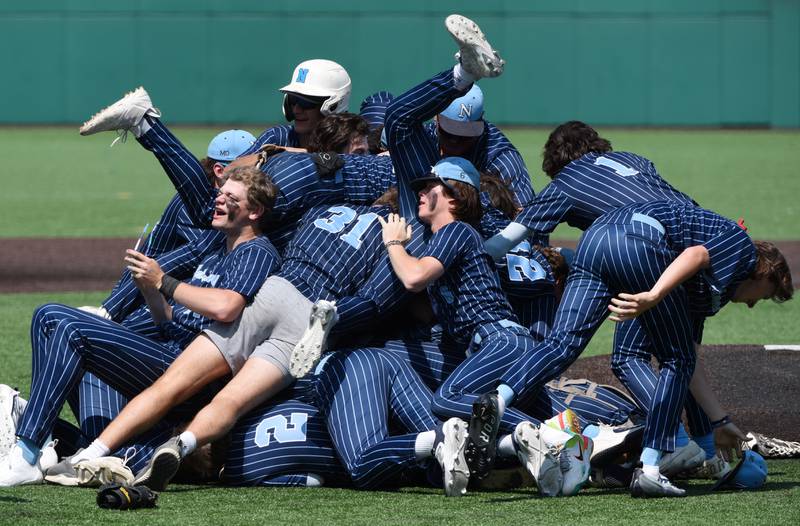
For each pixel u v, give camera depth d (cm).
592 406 1952
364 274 1884
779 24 12375
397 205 1986
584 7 12319
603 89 12431
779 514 1580
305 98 2416
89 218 6238
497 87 12425
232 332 1772
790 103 12494
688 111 12500
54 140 11750
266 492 1730
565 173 1909
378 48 12269
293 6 12238
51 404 1730
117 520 1527
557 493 1702
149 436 1808
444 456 1662
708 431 1870
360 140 2227
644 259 1714
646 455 1702
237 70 12344
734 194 7244
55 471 1736
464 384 1748
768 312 3800
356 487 1753
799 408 2380
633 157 1928
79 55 12444
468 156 2442
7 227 5866
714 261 1714
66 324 1747
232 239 1886
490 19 12319
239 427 1797
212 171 2406
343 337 1959
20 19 12419
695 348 1750
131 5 12269
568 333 1744
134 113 1930
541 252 2103
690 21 12369
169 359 1811
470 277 1842
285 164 2002
